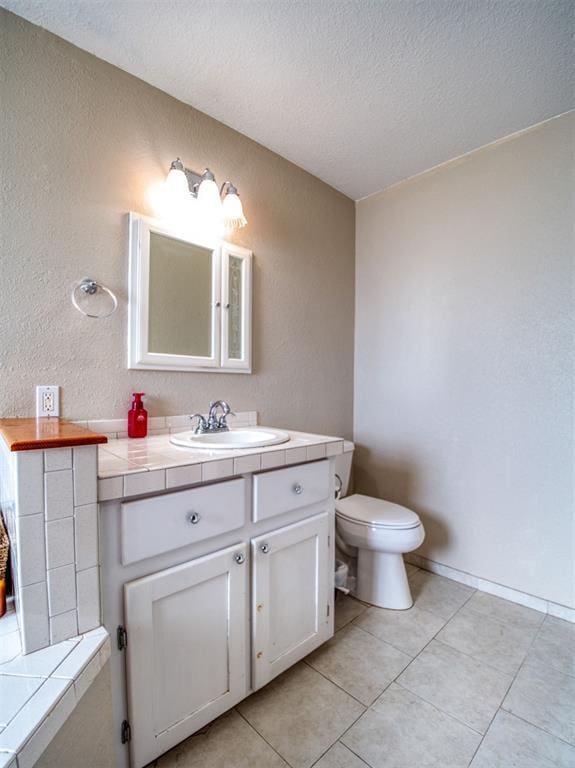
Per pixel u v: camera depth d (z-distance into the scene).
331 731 1.11
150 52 1.32
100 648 0.79
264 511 1.19
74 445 0.79
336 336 2.35
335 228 2.33
